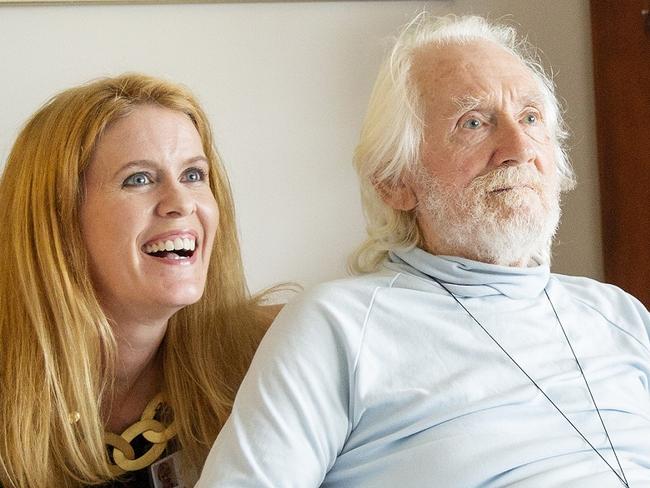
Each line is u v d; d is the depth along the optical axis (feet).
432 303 4.98
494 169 4.94
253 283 7.38
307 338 4.75
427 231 5.26
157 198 5.13
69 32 6.88
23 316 5.19
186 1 7.09
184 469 5.33
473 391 4.68
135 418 5.47
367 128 5.41
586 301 5.36
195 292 5.18
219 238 5.71
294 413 4.55
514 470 4.45
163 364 5.57
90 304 5.16
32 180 5.22
